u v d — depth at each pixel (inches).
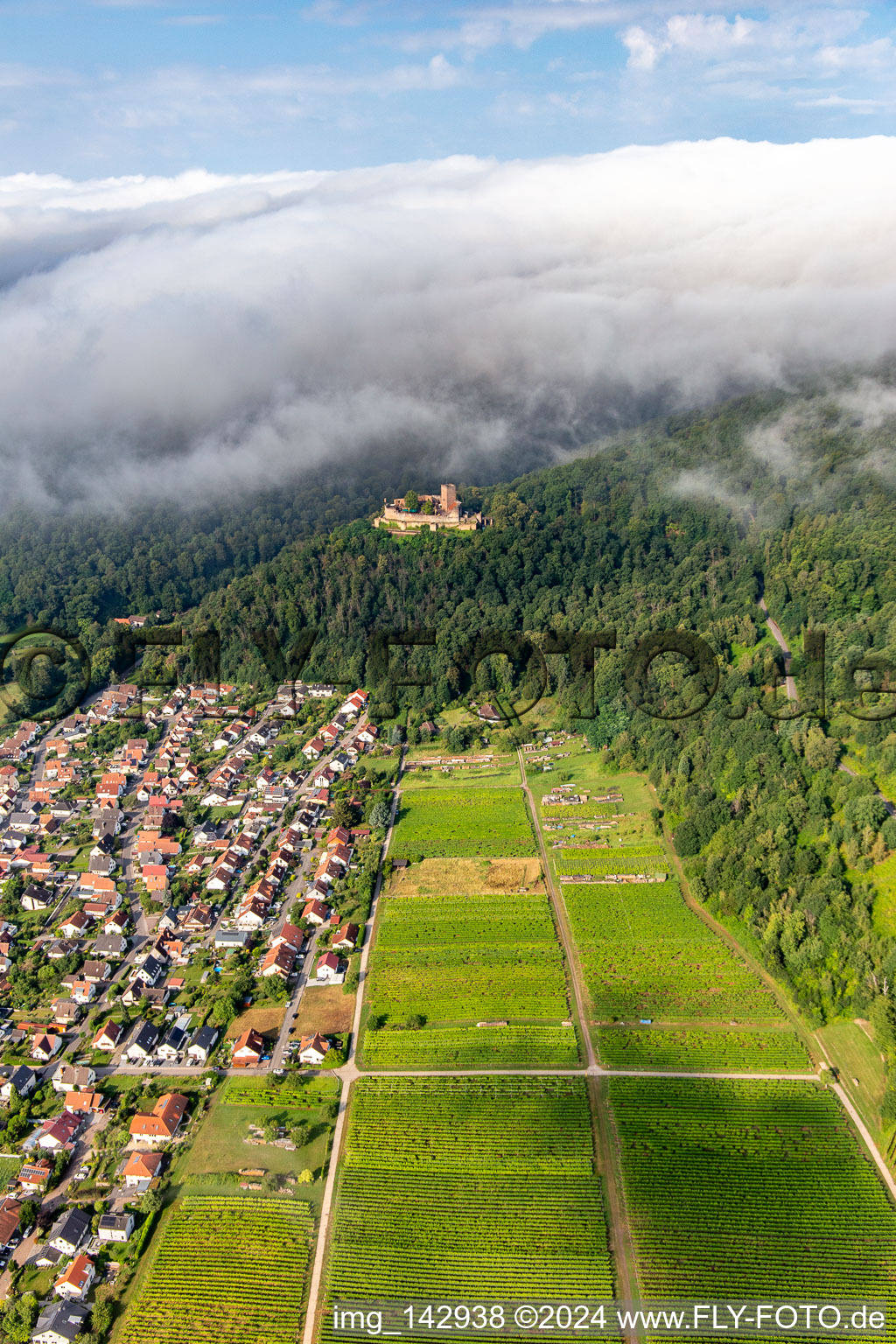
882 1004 6501.0
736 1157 5787.4
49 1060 6879.9
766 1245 5211.6
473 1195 5536.4
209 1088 6437.0
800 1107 6161.4
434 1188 5590.6
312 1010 7268.7
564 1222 5354.3
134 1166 5728.3
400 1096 6328.7
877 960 6860.2
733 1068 6530.5
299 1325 4817.9
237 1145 5949.8
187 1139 6003.9
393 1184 5625.0
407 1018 7027.6
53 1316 4854.8
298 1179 5669.3
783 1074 6466.5
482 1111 6176.2
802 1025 6934.1
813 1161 5743.1
